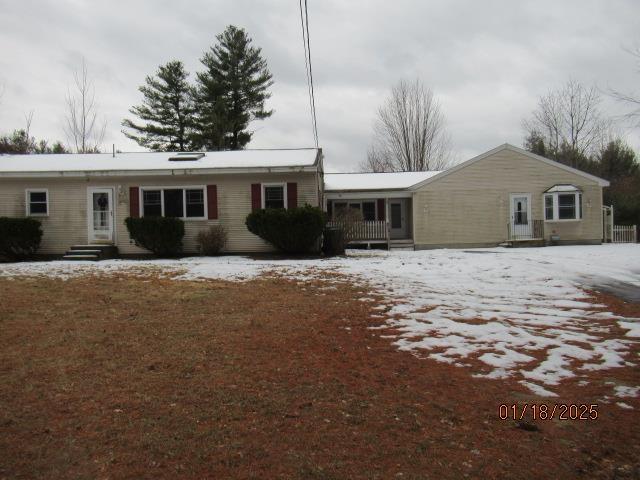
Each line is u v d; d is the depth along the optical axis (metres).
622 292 9.80
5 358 5.57
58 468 3.34
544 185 22.88
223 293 9.61
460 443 3.72
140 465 3.38
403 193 23.83
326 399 4.51
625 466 3.43
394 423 4.04
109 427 3.92
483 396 4.61
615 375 5.13
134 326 7.00
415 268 13.41
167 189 18.73
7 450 3.56
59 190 18.86
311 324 7.19
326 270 13.10
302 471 3.31
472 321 7.32
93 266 14.40
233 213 18.69
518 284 10.75
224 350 5.93
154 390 4.68
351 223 23.11
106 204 18.88
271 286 10.48
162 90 41.28
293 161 18.81
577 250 19.39
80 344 6.10
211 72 41.50
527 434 3.88
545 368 5.34
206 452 3.55
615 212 30.47
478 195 22.97
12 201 18.92
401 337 6.53
